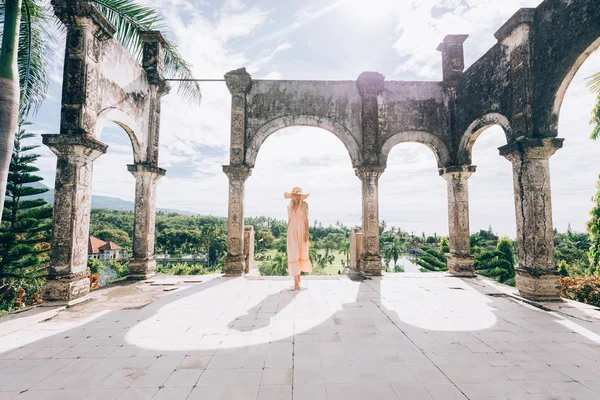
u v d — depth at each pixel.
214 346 3.26
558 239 56.12
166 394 2.34
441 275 7.57
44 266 16.34
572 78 4.86
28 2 5.96
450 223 7.94
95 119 5.29
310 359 2.95
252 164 7.89
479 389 2.43
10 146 4.53
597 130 9.85
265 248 72.81
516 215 5.58
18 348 3.20
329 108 8.11
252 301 5.11
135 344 3.31
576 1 4.62
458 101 7.95
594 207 11.05
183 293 5.66
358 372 2.70
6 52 4.59
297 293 5.70
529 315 4.42
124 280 6.80
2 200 4.42
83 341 3.39
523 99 5.47
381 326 3.91
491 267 21.44
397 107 8.16
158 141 7.64
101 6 6.77
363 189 7.86
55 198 4.92
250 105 8.07
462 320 4.18
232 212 7.56
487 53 6.77
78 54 5.04
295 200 6.19
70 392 2.38
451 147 8.09
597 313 4.46
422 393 2.37
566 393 2.39
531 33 5.45
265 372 2.69
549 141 5.11
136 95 6.80
